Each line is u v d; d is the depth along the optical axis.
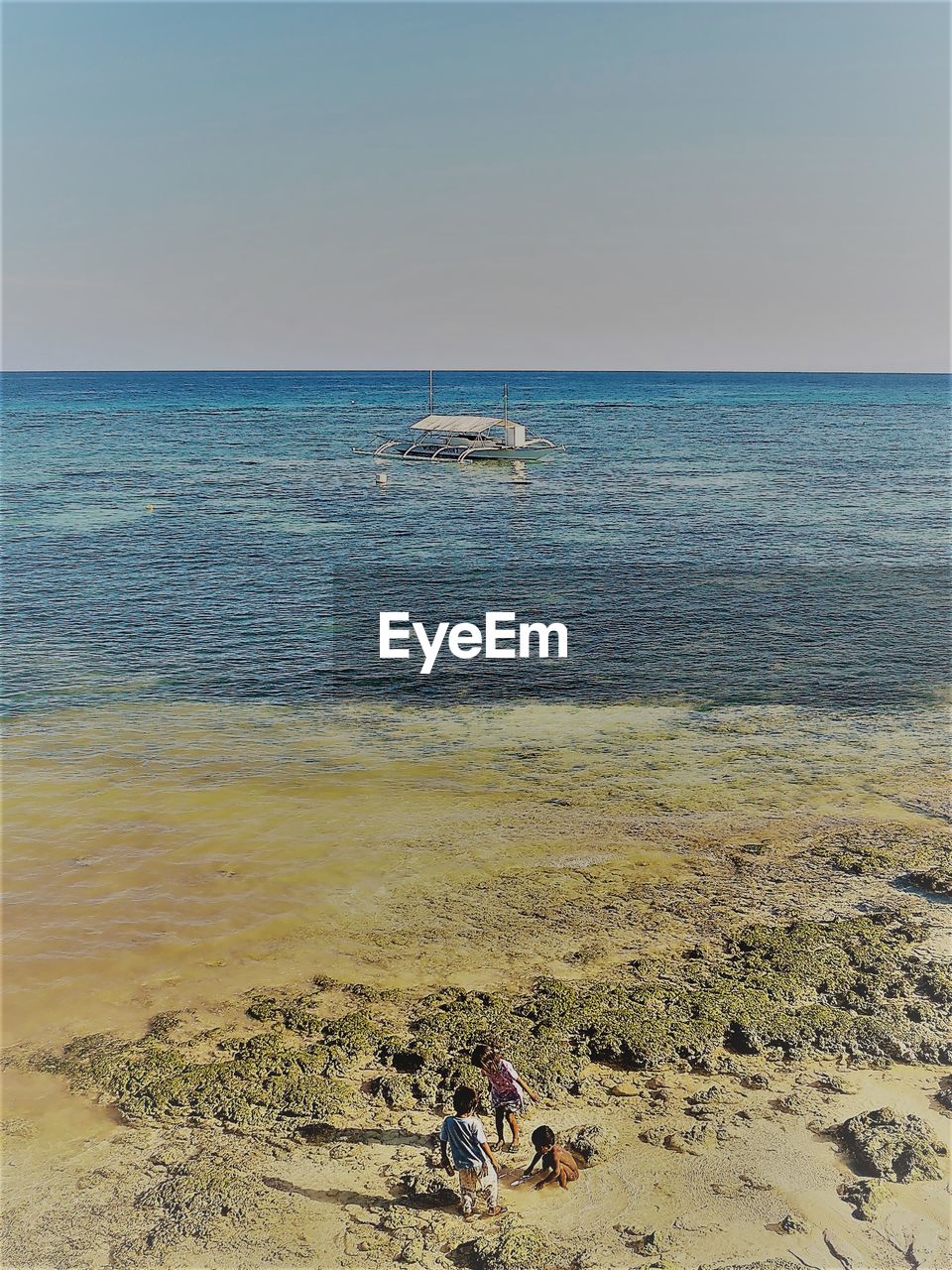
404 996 12.22
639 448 89.19
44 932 13.53
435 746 21.34
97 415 133.25
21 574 38.50
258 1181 9.31
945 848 16.33
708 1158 9.54
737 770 20.03
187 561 41.56
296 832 16.73
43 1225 8.78
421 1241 8.56
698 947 13.32
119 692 25.03
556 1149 9.38
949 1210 8.84
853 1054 11.18
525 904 14.49
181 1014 11.87
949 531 48.56
